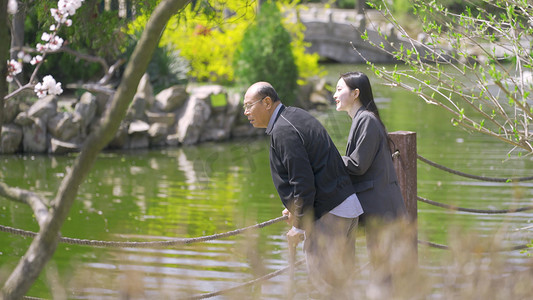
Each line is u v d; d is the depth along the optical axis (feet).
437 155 60.95
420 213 40.70
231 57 97.50
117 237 36.22
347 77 19.81
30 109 67.72
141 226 39.37
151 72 88.33
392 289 8.99
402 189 21.88
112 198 47.24
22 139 67.41
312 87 96.07
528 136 20.08
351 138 19.13
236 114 80.02
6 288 9.75
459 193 46.42
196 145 74.28
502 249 9.54
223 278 28.50
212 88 80.02
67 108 72.43
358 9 173.78
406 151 21.80
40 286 27.63
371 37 150.20
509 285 8.55
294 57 91.50
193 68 98.84
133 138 71.67
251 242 9.76
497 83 17.72
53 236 9.80
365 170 18.62
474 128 20.45
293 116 18.26
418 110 90.63
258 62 90.63
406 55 21.21
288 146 17.76
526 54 20.29
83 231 38.24
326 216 18.20
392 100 100.99
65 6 20.79
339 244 11.59
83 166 9.50
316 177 18.12
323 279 10.21
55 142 67.05
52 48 20.75
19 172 57.62
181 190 50.14
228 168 59.93
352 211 18.29
